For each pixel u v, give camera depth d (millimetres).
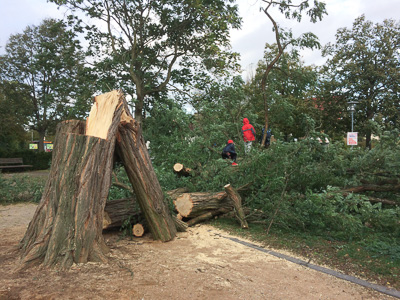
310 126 6191
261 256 3936
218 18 13031
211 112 8930
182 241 4559
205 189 6176
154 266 3404
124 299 2590
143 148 4387
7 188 7879
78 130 3779
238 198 5434
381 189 5547
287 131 18766
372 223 4762
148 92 14742
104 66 14102
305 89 10180
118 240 4457
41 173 17016
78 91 14008
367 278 3256
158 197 4512
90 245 3400
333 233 4727
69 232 3295
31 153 19906
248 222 5633
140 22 14625
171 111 8344
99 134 3695
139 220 4961
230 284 3021
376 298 2842
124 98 4133
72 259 3254
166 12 14406
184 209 5398
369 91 20016
